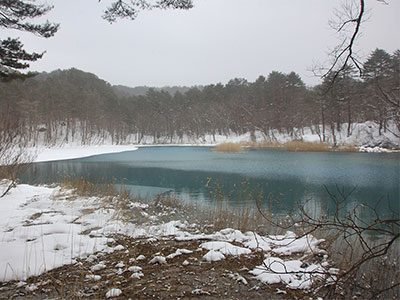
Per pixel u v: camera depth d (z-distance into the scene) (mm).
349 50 3475
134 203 9680
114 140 73688
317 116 43500
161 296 3199
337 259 4570
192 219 7785
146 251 4719
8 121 9664
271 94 57312
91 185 12164
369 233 6652
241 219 7375
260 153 31734
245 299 3186
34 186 11656
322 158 24984
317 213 8711
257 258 4395
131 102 87625
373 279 3902
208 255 4395
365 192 11875
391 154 27516
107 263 4121
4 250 4250
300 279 3637
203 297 3211
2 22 5688
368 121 36219
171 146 57188
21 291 3232
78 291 3217
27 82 62344
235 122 65688
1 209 7426
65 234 5273
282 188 12938
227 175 16969
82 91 67938
